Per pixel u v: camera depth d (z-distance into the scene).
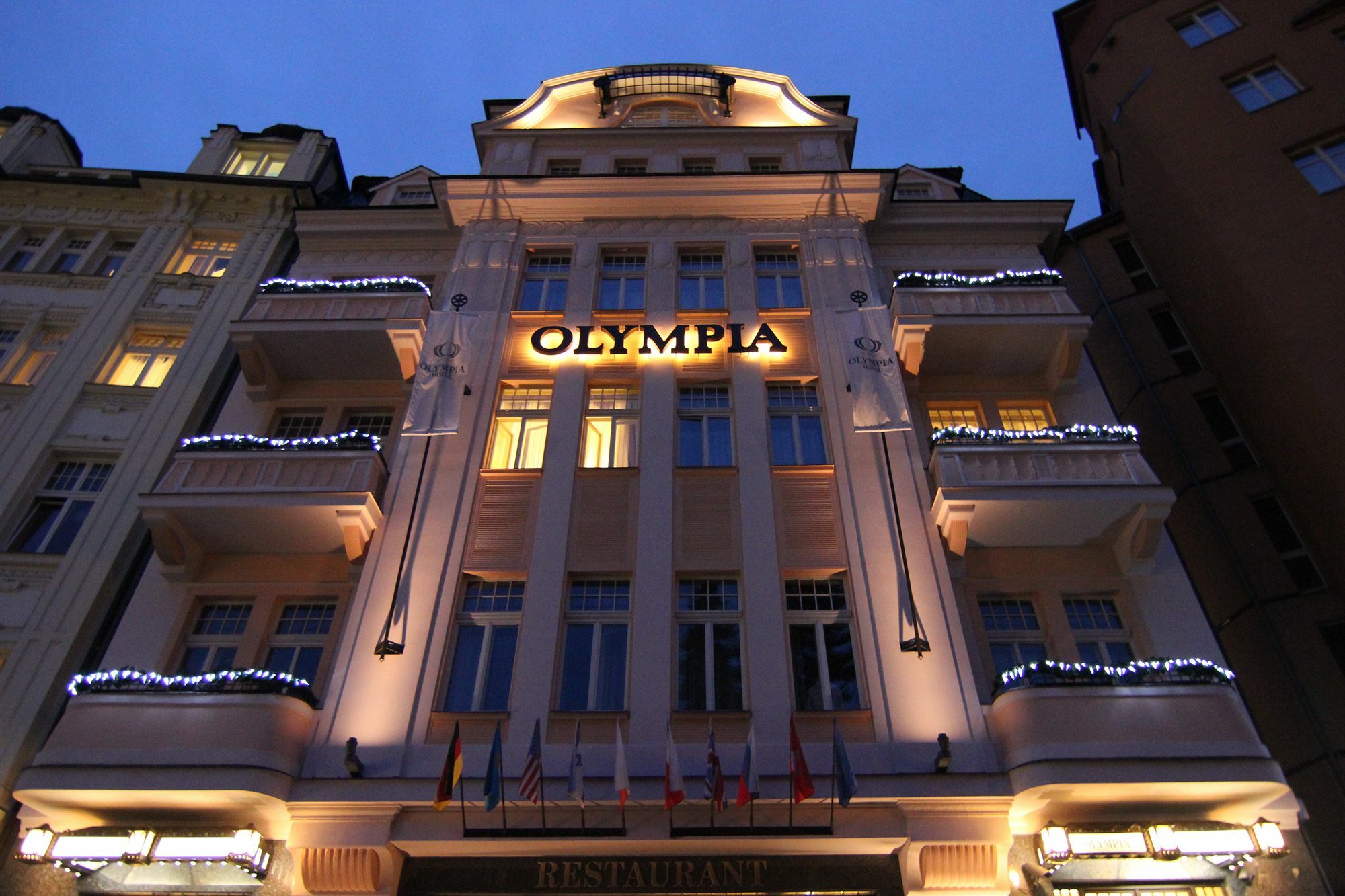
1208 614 15.20
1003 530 14.23
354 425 17.20
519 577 13.88
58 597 14.72
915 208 19.84
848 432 15.44
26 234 21.81
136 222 21.67
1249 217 17.88
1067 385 16.72
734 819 11.27
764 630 13.01
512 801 11.29
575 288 18.19
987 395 16.84
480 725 12.18
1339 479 15.01
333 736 12.01
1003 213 19.83
